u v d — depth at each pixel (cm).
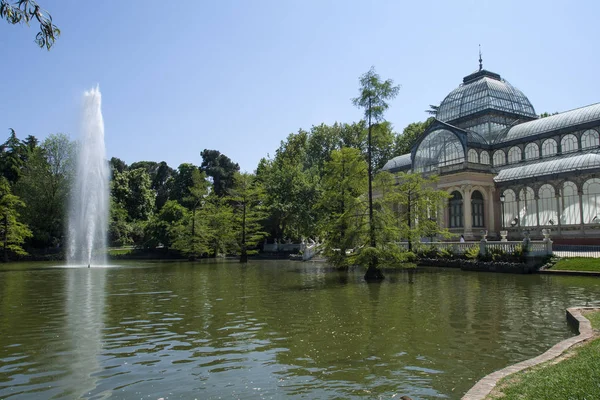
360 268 4262
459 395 897
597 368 895
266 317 1734
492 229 5631
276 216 6806
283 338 1381
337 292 2489
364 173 3847
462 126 6794
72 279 3394
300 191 6475
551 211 5059
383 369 1066
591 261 3259
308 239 6531
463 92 6831
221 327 1555
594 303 2016
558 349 1102
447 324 1580
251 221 6247
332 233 3466
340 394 905
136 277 3541
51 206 6862
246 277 3491
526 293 2372
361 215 3250
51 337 1422
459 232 5603
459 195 5700
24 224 6384
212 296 2361
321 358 1159
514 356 1173
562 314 1766
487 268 3744
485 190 5684
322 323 1608
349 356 1177
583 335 1234
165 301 2188
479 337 1384
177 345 1309
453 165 5728
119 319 1720
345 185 3812
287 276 3556
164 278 3441
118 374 1045
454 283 2905
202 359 1161
